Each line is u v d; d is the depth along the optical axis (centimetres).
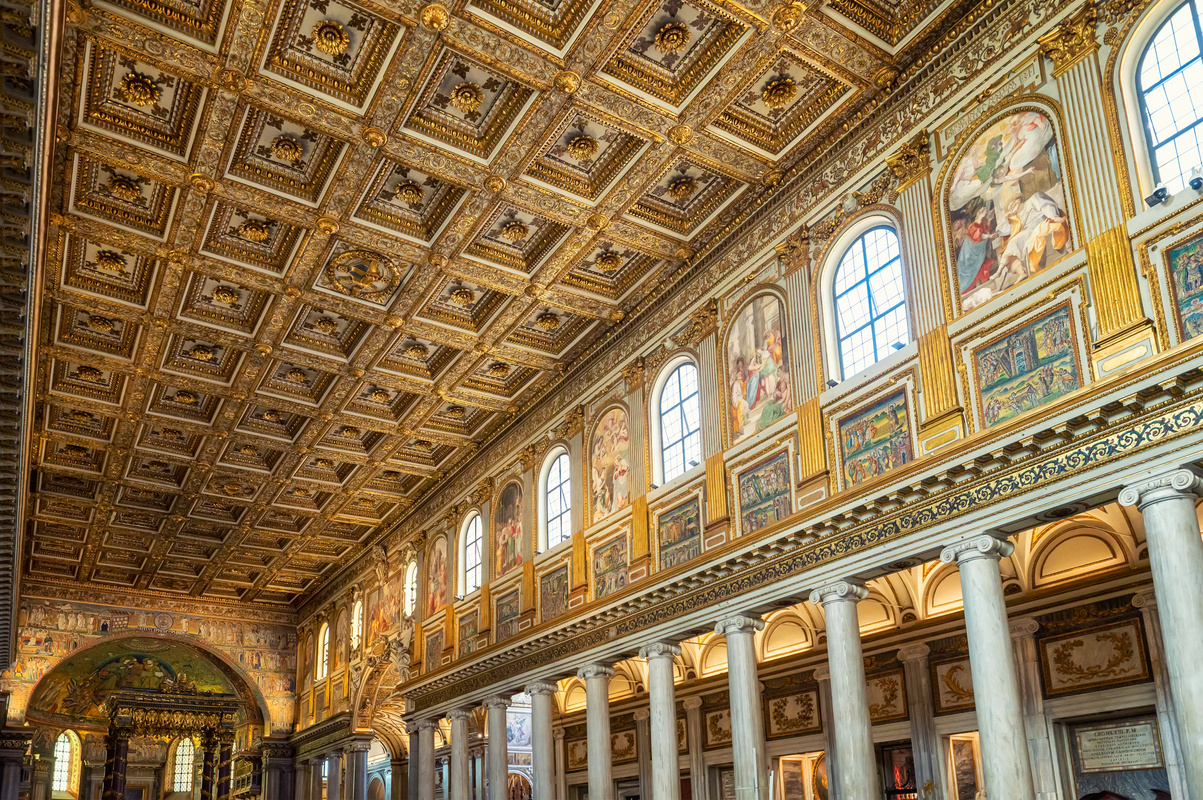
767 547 2061
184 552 4619
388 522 4303
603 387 2895
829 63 1942
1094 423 1497
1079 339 1556
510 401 3275
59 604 4862
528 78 1934
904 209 1931
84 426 3409
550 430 3145
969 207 1802
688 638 2405
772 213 2306
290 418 3425
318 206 2291
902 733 2361
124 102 2022
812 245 2167
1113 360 1492
